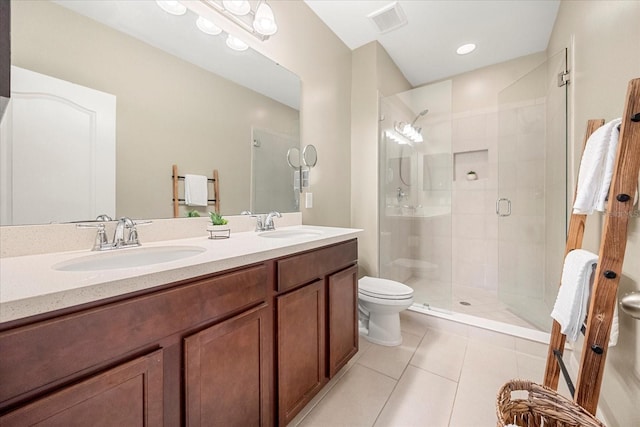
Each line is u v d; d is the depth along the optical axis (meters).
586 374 0.86
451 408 1.28
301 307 1.16
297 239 1.24
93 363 0.56
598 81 1.25
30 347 0.49
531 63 2.51
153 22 1.18
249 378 0.93
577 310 0.98
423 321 2.17
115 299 0.60
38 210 0.88
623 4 1.02
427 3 1.87
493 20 2.05
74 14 0.96
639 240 0.89
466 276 2.88
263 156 1.67
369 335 1.93
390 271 2.55
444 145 2.52
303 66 1.91
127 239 1.05
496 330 1.88
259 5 1.39
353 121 2.48
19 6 0.84
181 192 1.29
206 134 1.38
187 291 0.74
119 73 1.08
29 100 0.87
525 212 2.44
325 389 1.41
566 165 1.81
